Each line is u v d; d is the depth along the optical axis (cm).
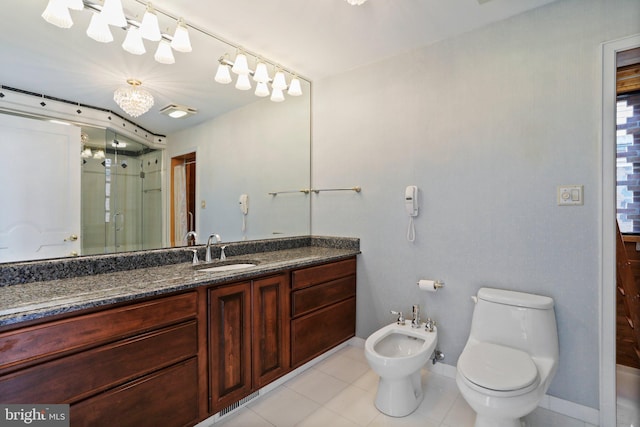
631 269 216
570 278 172
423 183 224
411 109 229
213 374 160
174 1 171
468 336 206
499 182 193
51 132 154
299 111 282
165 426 140
